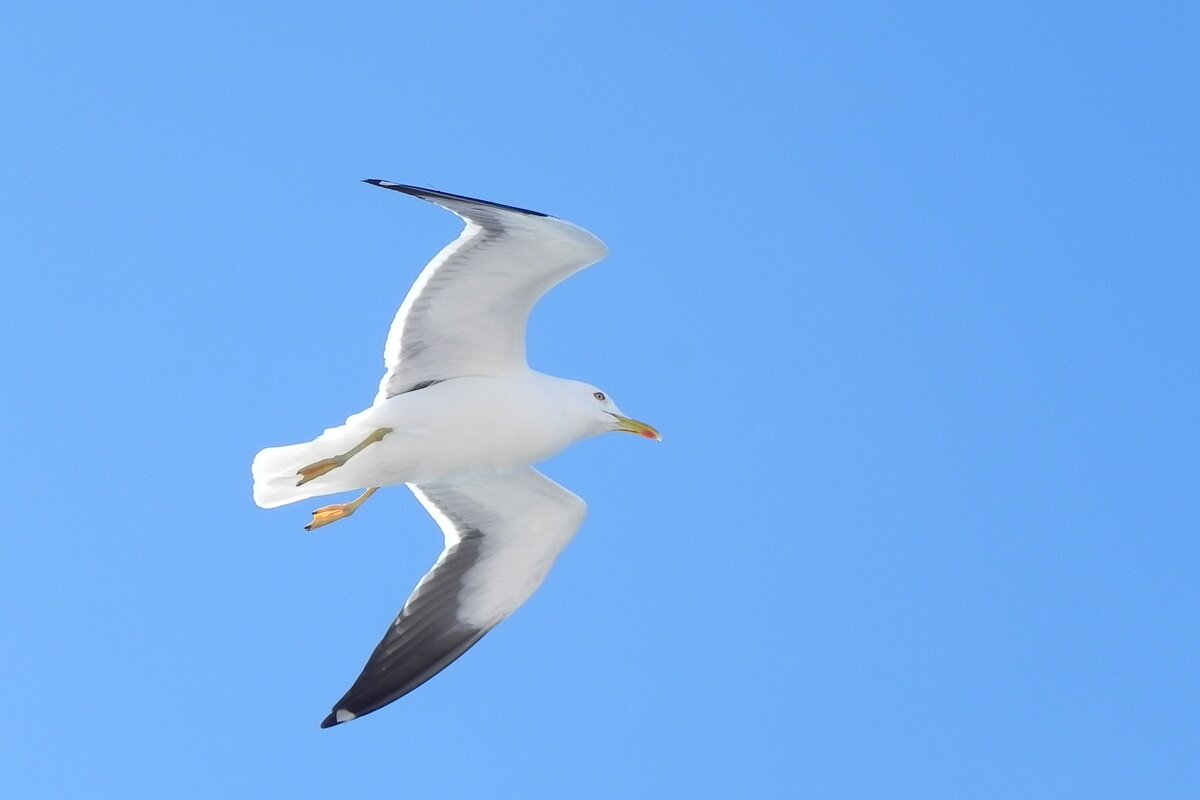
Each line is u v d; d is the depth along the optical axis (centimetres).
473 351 1422
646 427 1490
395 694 1497
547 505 1511
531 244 1331
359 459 1395
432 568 1544
